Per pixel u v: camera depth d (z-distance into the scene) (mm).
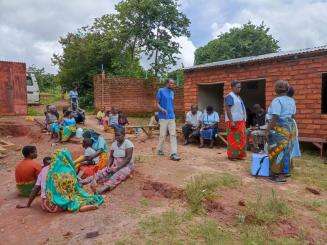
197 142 12836
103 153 8508
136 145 12062
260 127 10977
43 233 5777
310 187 7316
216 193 6672
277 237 5426
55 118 14633
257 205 6188
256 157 7918
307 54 11031
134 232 5402
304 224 5805
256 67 12398
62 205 6500
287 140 7504
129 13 26500
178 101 23484
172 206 6289
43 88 42875
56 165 6711
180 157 9664
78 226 5805
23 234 5875
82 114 17719
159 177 7449
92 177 7785
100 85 23156
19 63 17672
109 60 28016
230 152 9336
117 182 7367
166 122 9383
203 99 14641
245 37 35500
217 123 11969
